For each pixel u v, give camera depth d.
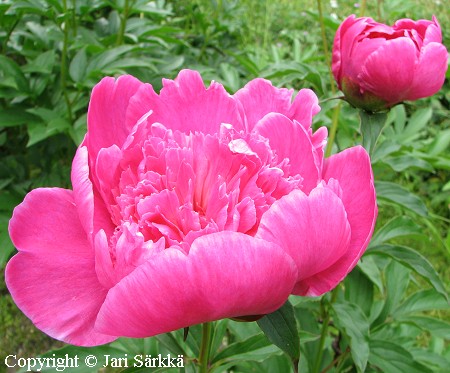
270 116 0.23
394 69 0.30
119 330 0.17
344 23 0.33
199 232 0.19
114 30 0.63
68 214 0.21
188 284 0.16
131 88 0.23
